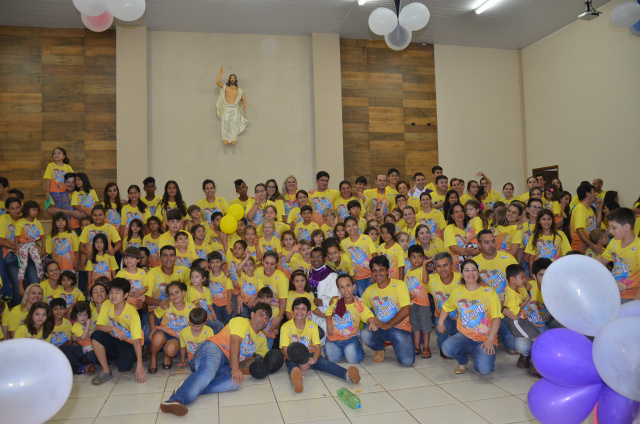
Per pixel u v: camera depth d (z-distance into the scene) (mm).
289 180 6477
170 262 4457
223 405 3182
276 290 4453
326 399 3252
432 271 4602
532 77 9422
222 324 4305
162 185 8156
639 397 1655
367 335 4055
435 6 7844
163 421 2938
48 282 4480
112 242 5461
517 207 4910
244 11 7773
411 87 9195
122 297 3764
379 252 4836
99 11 5180
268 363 3752
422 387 3445
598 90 7965
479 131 9461
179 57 8352
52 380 1794
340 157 8578
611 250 3812
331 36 8695
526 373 3691
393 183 6879
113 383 3682
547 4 7805
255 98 8562
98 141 7996
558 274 2057
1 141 7758
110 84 8078
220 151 8383
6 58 7836
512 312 3738
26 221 5199
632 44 7367
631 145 7398
